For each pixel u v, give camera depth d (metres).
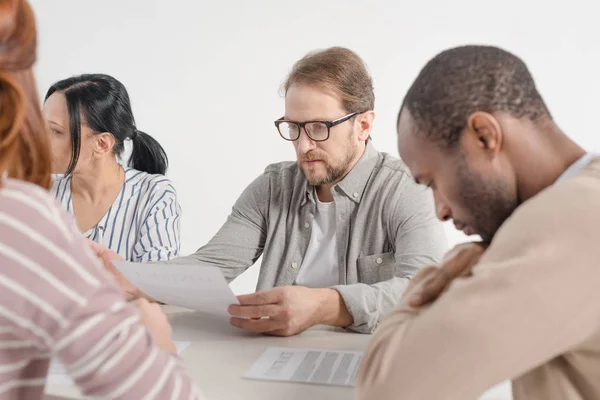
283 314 1.14
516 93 0.70
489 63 0.71
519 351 0.60
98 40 3.13
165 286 1.15
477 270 0.65
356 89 1.50
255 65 2.95
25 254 0.52
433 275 0.81
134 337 0.57
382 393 0.66
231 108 3.02
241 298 1.17
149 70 3.09
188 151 3.11
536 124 0.71
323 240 1.63
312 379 0.94
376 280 1.55
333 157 1.51
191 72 3.04
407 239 1.48
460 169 0.72
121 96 1.89
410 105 0.75
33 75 0.61
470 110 0.70
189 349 1.10
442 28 2.68
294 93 1.49
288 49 2.90
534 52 2.56
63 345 0.54
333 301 1.19
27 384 0.59
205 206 3.13
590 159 0.69
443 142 0.72
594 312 0.60
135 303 0.86
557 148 0.71
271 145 2.99
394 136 2.83
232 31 2.95
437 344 0.62
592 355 0.64
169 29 3.03
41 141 0.62
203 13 2.97
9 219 0.52
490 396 1.00
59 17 3.14
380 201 1.56
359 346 1.09
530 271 0.60
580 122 2.54
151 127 3.14
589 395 0.67
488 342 0.60
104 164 1.91
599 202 0.61
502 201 0.72
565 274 0.59
